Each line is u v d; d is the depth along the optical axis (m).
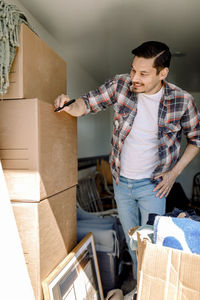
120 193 1.50
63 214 1.25
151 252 0.80
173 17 1.94
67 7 1.78
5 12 0.90
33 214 0.97
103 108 1.40
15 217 0.99
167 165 1.38
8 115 0.99
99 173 3.68
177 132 1.39
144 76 1.16
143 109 1.31
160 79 1.22
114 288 1.61
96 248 1.62
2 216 0.87
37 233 0.97
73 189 1.40
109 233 1.62
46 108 1.04
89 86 3.60
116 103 1.35
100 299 1.42
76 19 1.95
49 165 1.07
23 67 0.97
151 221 1.05
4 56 0.91
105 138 4.70
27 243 0.98
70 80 2.84
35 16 1.91
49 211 1.09
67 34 2.23
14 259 0.87
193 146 1.42
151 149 1.38
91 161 3.77
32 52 1.04
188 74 3.73
